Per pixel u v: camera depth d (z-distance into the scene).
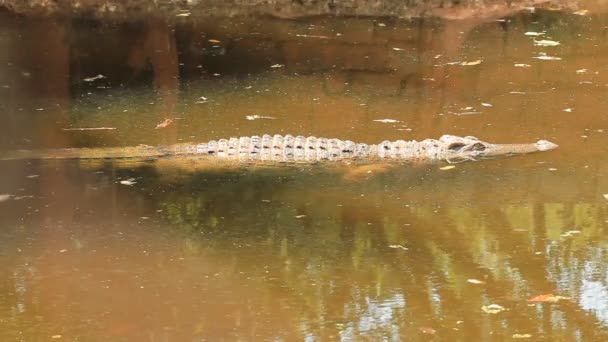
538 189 7.48
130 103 9.83
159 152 8.20
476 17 13.44
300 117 9.40
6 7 13.65
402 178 7.86
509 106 9.63
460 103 9.80
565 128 8.91
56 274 6.01
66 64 11.19
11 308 5.55
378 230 6.79
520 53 11.60
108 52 11.71
